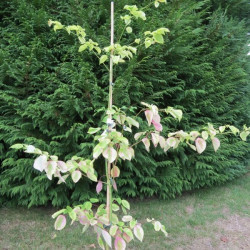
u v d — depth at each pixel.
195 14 4.12
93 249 2.42
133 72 3.18
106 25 3.10
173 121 3.43
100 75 3.20
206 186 4.18
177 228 2.87
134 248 2.48
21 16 3.19
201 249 2.53
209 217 3.16
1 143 3.06
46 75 2.86
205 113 3.90
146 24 3.00
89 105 2.97
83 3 3.30
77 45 2.98
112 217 1.43
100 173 3.13
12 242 2.51
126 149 1.29
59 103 2.86
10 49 3.10
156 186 3.47
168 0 4.20
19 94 3.01
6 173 3.08
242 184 4.41
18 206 3.29
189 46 3.30
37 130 3.03
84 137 2.91
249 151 4.85
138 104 3.25
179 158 3.64
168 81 3.42
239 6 5.25
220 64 4.20
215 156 3.70
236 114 4.43
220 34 4.29
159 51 3.19
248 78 4.65
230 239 2.72
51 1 3.43
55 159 1.16
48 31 3.28
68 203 3.12
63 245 2.48
